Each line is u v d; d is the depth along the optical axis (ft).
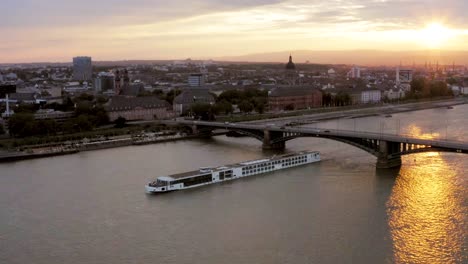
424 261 451.53
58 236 530.68
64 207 622.54
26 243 514.68
